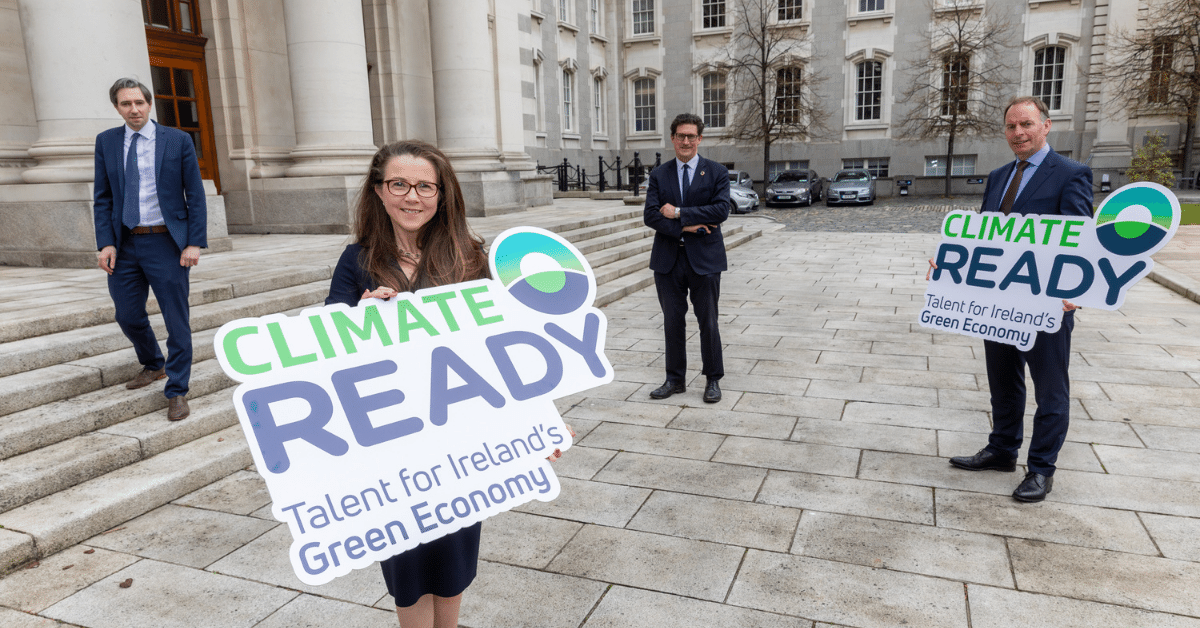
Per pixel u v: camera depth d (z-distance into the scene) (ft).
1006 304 11.16
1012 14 90.48
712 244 15.74
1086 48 88.79
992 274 11.35
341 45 35.58
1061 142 92.07
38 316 15.15
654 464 12.81
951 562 9.32
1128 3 84.58
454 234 6.36
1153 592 8.50
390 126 44.21
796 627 8.11
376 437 5.69
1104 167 88.69
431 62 45.98
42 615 8.59
